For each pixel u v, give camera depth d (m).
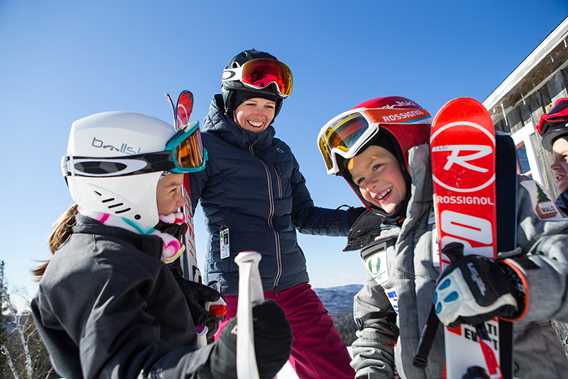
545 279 0.84
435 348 1.08
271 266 2.16
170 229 1.36
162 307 1.06
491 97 4.28
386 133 1.36
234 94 2.34
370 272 1.44
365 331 1.46
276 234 2.24
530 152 3.95
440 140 1.16
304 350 2.16
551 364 1.01
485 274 0.83
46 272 1.00
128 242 1.06
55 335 1.00
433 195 1.15
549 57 3.42
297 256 2.32
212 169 2.22
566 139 2.24
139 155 1.15
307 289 2.30
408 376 1.14
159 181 1.25
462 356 0.98
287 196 2.42
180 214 1.37
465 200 1.10
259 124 2.34
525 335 1.03
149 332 0.86
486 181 1.09
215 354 0.68
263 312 0.67
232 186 2.21
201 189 2.18
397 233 1.36
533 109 3.93
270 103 2.34
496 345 0.95
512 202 1.06
